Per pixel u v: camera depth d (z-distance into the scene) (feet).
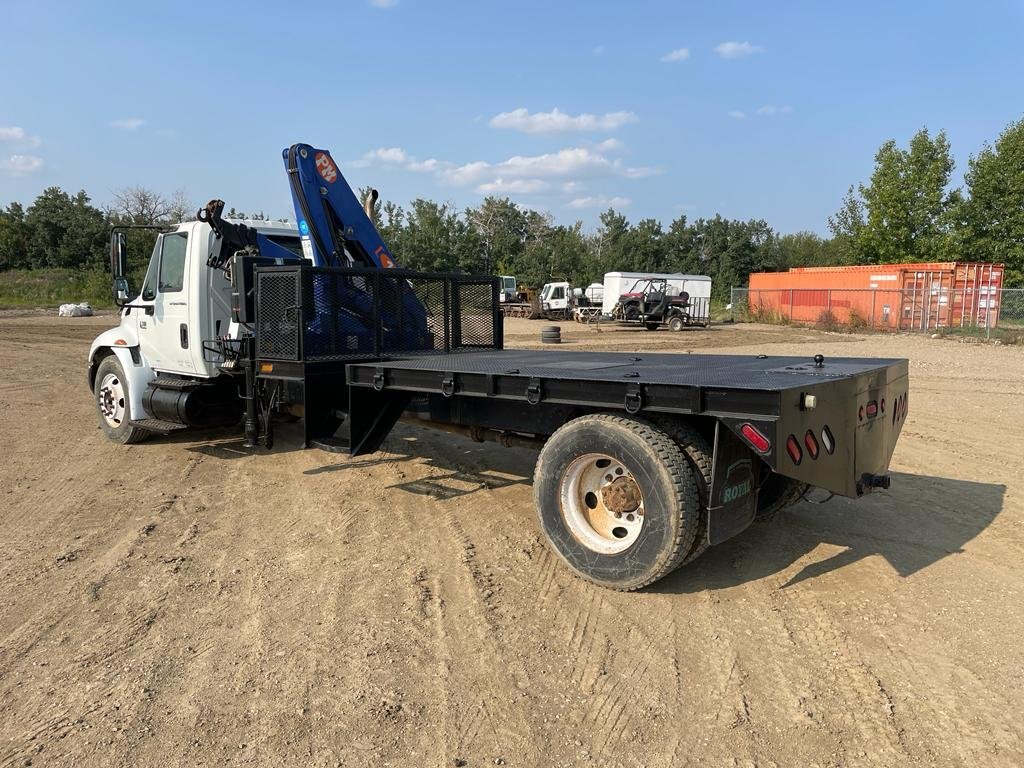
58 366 52.60
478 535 17.19
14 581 14.67
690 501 12.60
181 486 21.65
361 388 18.16
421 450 26.12
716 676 10.91
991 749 9.15
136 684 10.82
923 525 17.70
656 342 81.41
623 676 10.93
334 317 19.80
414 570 15.08
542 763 8.95
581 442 13.85
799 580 14.42
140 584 14.48
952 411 34.19
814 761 8.95
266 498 20.39
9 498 20.43
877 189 141.59
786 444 11.49
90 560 15.80
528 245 269.44
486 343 25.30
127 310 26.78
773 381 12.69
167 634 12.39
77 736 9.55
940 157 135.64
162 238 25.07
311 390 19.21
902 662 11.28
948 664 11.21
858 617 12.80
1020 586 14.07
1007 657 11.40
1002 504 19.44
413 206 222.28
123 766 8.94
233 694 10.52
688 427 13.14
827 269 117.70
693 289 130.21
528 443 17.46
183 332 24.12
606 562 13.73
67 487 21.53
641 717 9.89
